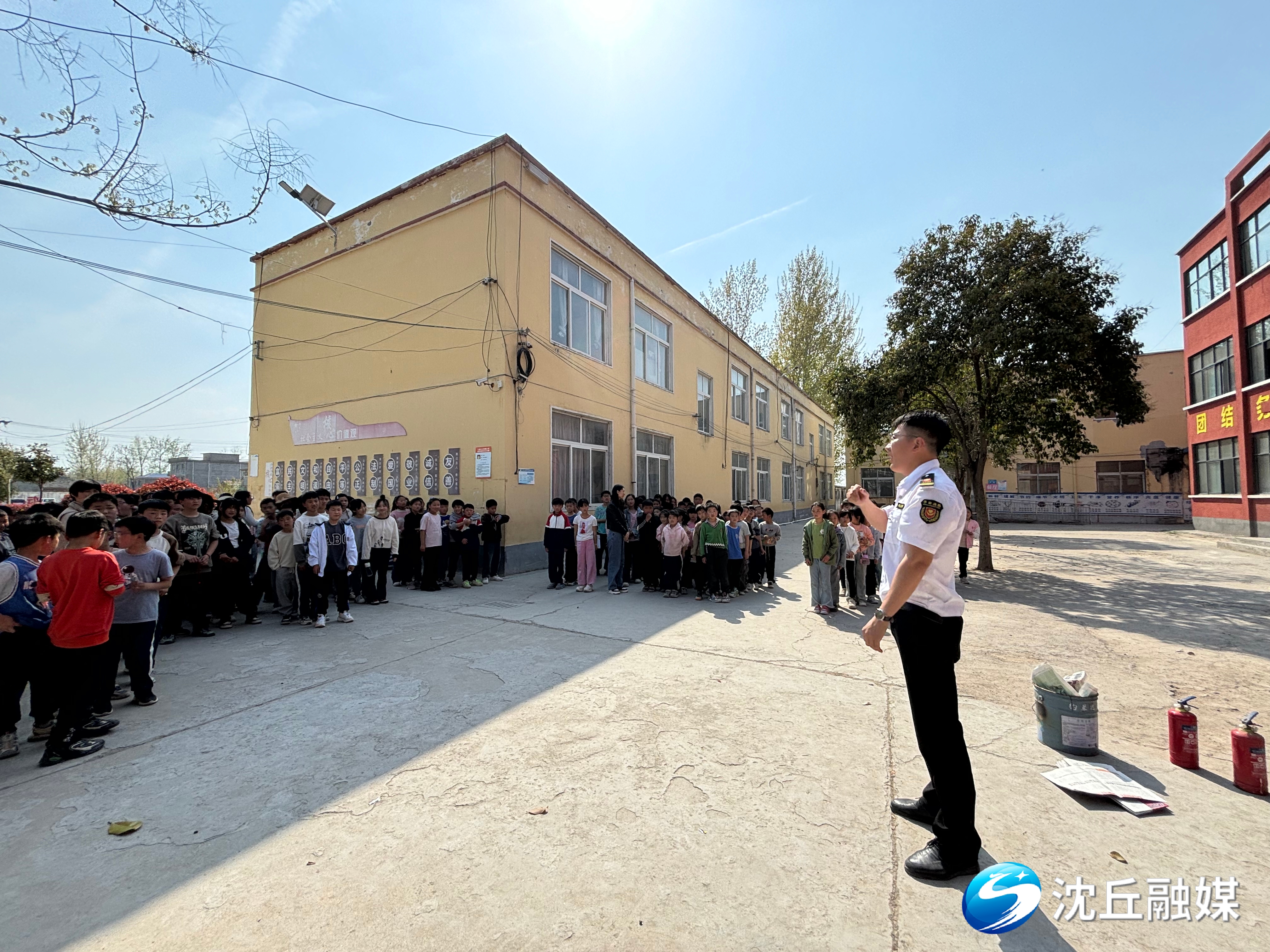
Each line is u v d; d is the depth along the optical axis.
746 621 7.04
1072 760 3.43
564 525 9.38
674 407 16.22
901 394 11.38
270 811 2.87
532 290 10.61
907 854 2.51
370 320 11.84
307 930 2.08
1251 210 16.52
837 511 8.46
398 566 9.37
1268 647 5.97
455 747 3.55
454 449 10.48
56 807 2.93
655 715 4.04
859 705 4.24
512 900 2.22
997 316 9.84
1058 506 27.81
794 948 1.99
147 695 4.27
